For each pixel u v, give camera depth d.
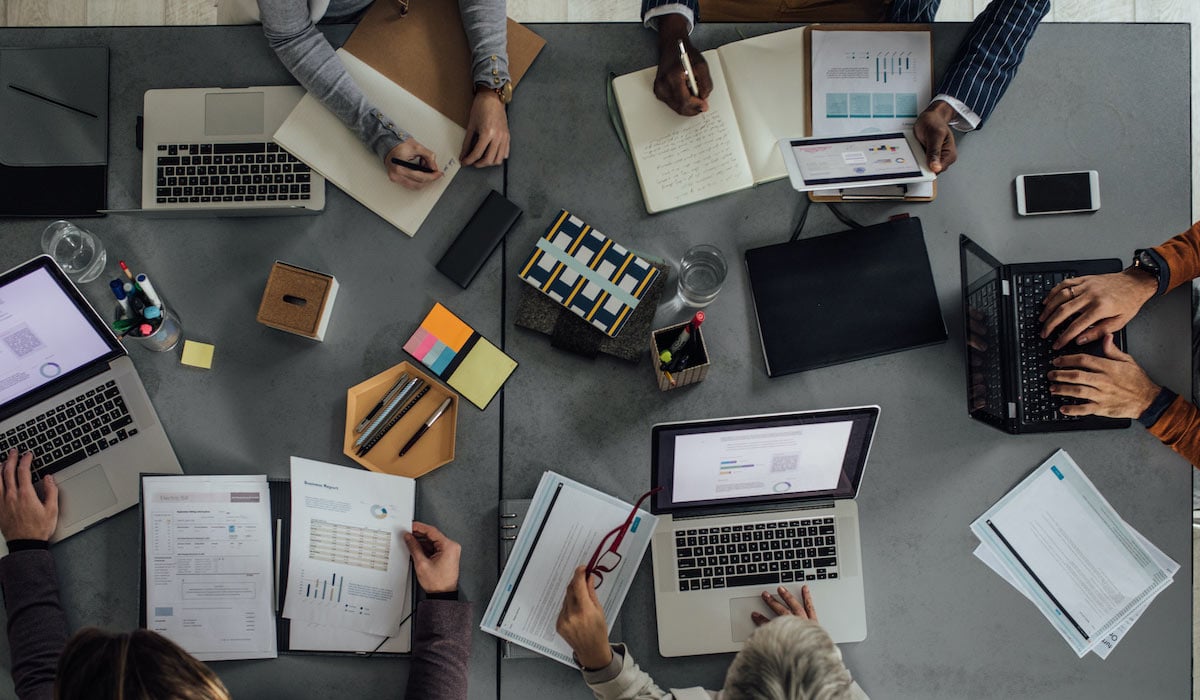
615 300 1.51
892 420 1.54
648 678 1.40
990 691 1.47
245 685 1.44
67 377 1.48
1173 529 1.51
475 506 1.50
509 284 1.56
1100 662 1.48
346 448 1.50
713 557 1.47
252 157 1.55
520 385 1.53
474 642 1.46
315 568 1.45
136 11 2.46
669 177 1.57
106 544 1.48
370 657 1.45
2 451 1.47
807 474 1.45
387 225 1.56
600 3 2.48
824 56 1.60
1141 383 1.47
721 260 1.56
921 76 1.61
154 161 1.54
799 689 1.08
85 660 1.17
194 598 1.44
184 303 1.54
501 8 1.58
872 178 1.44
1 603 1.47
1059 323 1.46
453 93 1.58
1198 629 2.16
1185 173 1.59
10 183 1.55
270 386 1.53
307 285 1.49
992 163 1.59
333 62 1.53
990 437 1.53
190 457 1.51
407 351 1.53
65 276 1.42
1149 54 1.60
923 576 1.50
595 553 1.43
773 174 1.58
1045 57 1.60
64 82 1.57
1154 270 1.49
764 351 1.52
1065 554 1.50
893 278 1.54
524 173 1.58
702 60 1.58
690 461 1.41
